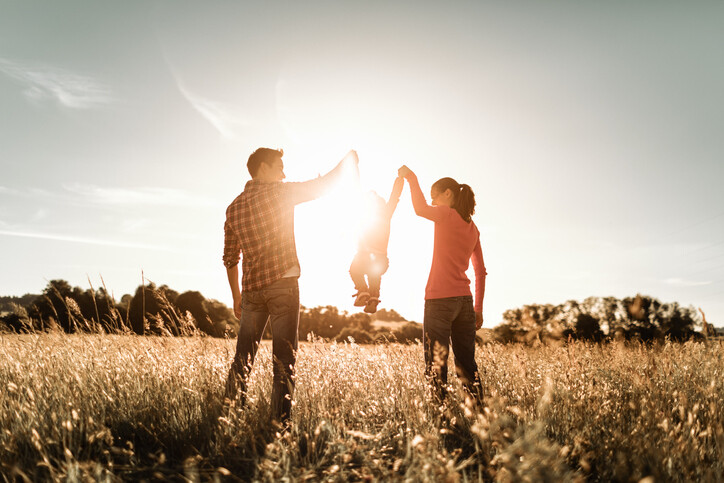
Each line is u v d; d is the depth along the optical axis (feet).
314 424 12.10
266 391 13.70
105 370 14.40
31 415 10.94
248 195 13.12
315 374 14.90
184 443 11.04
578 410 11.41
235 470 9.75
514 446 7.41
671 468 8.32
